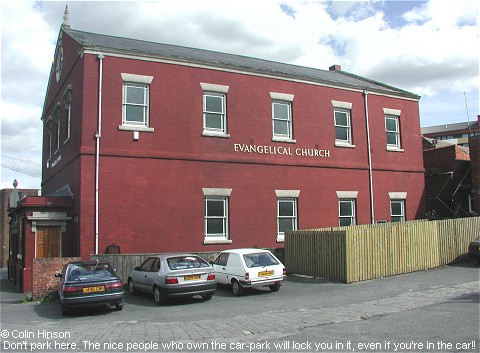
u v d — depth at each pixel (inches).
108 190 685.9
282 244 818.2
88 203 669.9
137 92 732.0
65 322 438.3
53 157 916.0
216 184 769.6
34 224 688.4
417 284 585.0
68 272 484.1
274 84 852.6
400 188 989.2
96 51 703.1
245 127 809.5
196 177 753.6
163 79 747.4
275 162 829.8
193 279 518.6
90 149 681.0
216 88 790.5
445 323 363.9
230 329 373.7
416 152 1033.5
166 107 744.3
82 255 655.8
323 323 382.3
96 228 666.8
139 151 713.0
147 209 709.3
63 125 833.5
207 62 783.1
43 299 592.7
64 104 839.7
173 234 724.0
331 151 900.6
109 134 697.6
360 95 959.0
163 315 455.5
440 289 538.0
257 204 802.8
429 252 737.0
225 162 781.9
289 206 845.8
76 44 751.7
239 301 524.4
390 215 964.0
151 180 717.9
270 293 572.4
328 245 661.9
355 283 618.2
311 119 885.8
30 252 684.7
